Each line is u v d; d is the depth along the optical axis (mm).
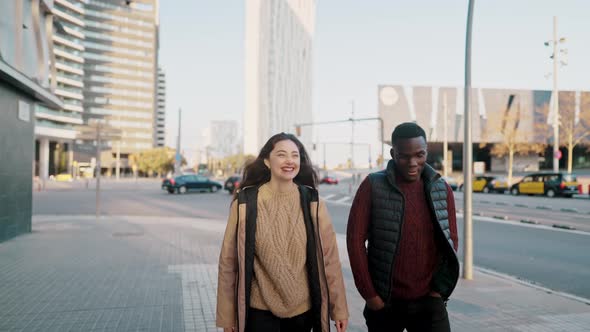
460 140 50750
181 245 8422
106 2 105812
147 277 5824
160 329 3896
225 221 12906
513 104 50406
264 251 2020
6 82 8391
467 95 6070
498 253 8164
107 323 4035
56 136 77250
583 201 21812
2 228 8523
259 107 102312
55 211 15766
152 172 98750
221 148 145000
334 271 2145
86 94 103375
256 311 2061
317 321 2080
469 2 6074
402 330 2320
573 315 4336
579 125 40156
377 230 2217
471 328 3953
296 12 126500
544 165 59000
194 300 4797
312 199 2129
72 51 84875
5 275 5840
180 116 35812
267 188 2127
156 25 116562
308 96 139000
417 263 2176
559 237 10086
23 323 4008
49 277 5758
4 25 7793
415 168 2152
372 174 2354
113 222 12133
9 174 8766
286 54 117562
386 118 49906
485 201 21953
